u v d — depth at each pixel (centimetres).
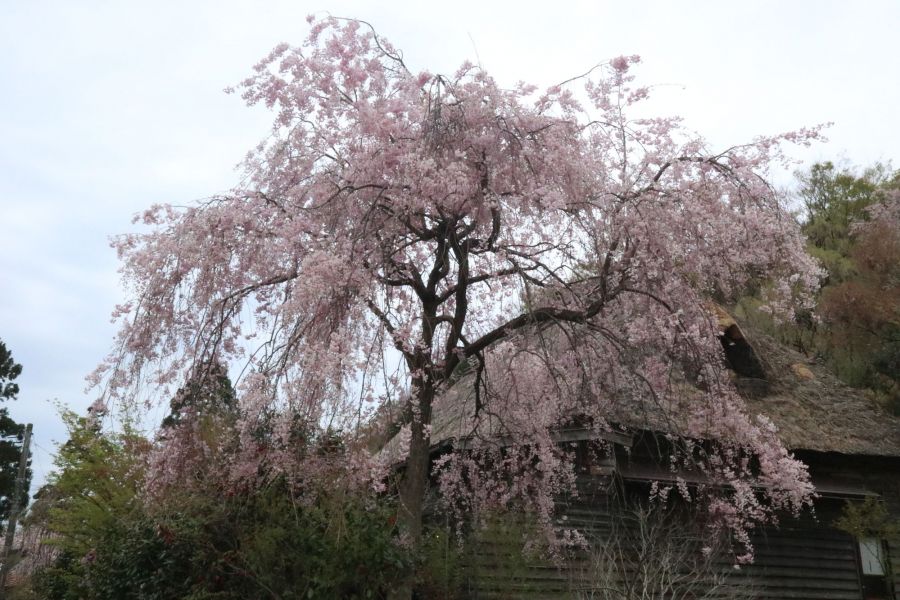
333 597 645
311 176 746
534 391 800
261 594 667
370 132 709
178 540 709
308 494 686
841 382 1311
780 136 742
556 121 730
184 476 704
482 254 763
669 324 724
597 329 735
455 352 731
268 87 751
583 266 751
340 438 615
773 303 766
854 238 2280
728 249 716
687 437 778
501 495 839
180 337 698
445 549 813
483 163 704
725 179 740
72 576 977
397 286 742
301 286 579
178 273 677
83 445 1109
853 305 1873
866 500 1072
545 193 677
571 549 859
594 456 847
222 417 714
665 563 736
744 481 776
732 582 983
